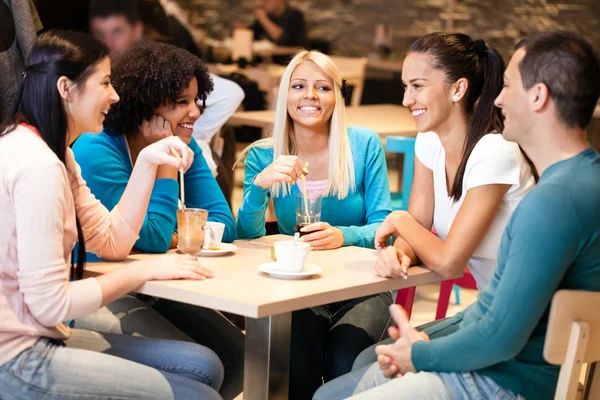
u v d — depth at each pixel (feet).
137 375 5.62
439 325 6.34
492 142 6.44
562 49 4.94
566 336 4.83
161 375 5.78
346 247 7.50
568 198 4.75
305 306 5.52
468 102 6.74
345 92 8.30
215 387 6.30
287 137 8.36
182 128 7.52
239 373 7.48
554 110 4.98
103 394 5.44
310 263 6.67
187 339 7.10
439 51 6.64
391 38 28.32
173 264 5.90
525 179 6.47
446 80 6.66
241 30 26.55
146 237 6.82
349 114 16.57
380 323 7.43
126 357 6.21
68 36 5.83
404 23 28.04
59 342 5.73
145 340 6.36
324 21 29.19
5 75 7.83
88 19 11.41
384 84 27.68
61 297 5.39
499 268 5.06
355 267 6.57
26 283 5.31
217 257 6.77
